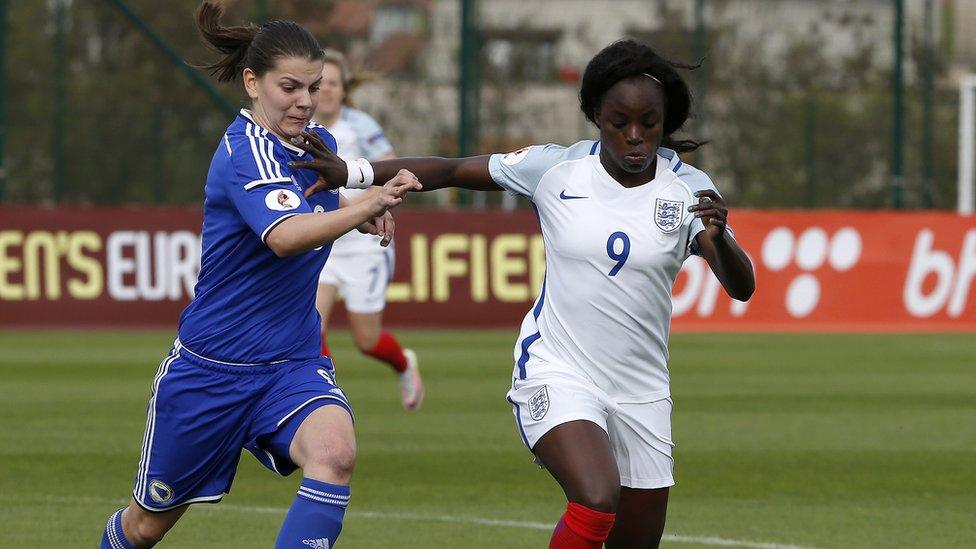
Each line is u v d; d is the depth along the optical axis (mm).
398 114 70875
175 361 16656
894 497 26266
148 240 60094
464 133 67938
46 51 77812
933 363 49594
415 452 30625
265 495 26109
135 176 72625
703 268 60906
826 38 71125
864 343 56625
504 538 22422
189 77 70438
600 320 17031
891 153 70750
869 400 39875
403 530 23000
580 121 70250
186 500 17156
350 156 33750
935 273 60875
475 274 60625
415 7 92125
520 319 60688
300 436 16125
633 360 17219
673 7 71250
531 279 60688
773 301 60812
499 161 17812
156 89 74812
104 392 40719
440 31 71312
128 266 60031
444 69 71000
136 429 33562
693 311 61000
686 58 70938
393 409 37562
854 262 60844
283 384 16594
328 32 74312
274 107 16406
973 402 39562
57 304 60031
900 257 60844
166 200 72438
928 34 70125
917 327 60781
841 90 71188
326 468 15734
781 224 60812
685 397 40312
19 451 30359
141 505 17109
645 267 16859
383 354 34719
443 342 55812
